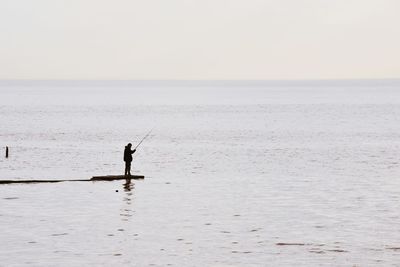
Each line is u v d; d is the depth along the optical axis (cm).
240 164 8475
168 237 4147
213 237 4153
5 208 5003
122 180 6675
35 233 4216
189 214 4869
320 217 4775
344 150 10531
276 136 13662
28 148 10631
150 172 7556
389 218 4734
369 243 4019
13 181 6338
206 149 10769
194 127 16550
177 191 5962
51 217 4697
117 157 9362
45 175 7206
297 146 11312
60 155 9550
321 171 7688
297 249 3881
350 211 5003
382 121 18612
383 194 5822
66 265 3519
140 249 3853
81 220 4609
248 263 3594
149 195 5700
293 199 5550
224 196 5691
